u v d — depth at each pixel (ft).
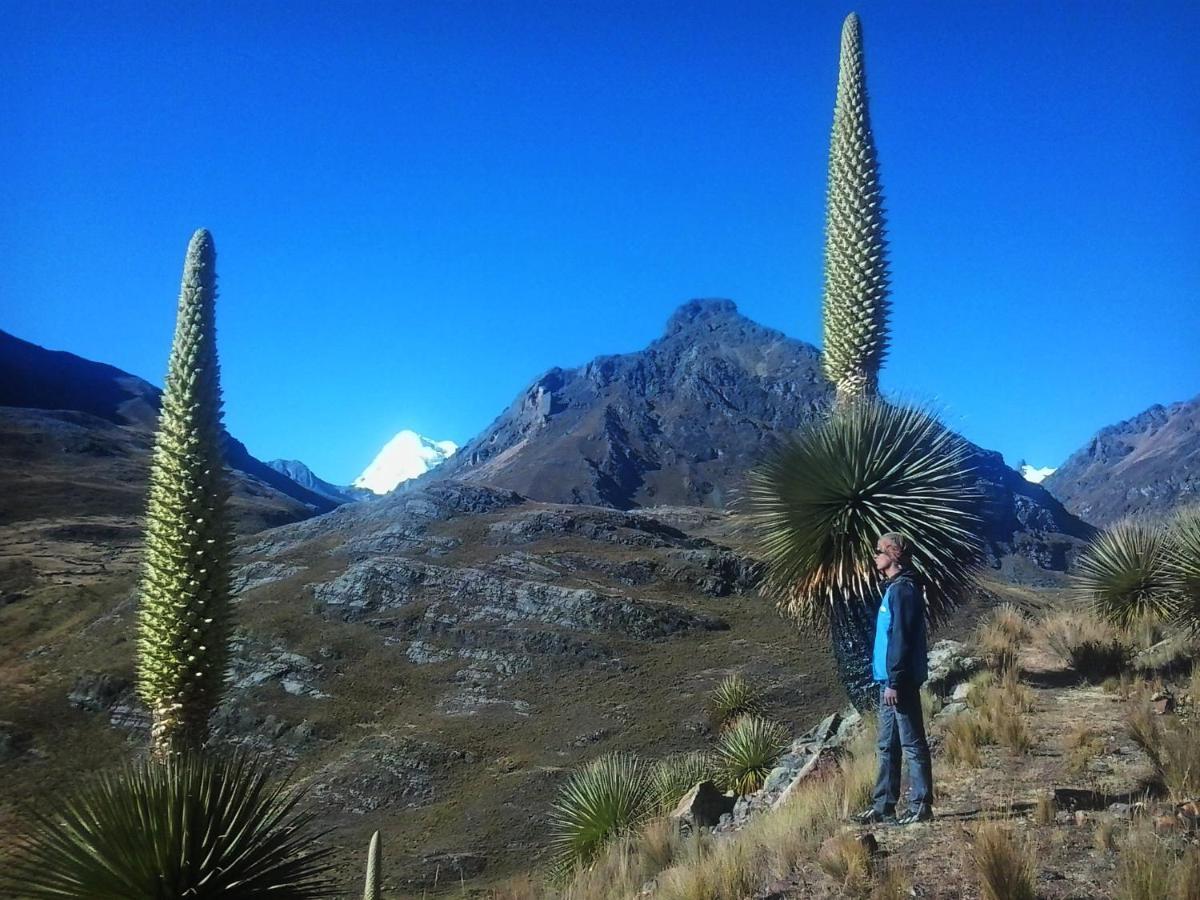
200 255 33.19
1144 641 41.57
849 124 38.29
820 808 23.98
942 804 23.20
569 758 139.44
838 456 38.19
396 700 170.60
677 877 22.67
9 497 355.97
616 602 204.64
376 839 15.01
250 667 177.78
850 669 37.76
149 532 32.07
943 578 37.93
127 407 625.82
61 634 203.41
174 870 20.83
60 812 21.47
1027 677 38.63
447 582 213.87
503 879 89.61
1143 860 15.97
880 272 38.45
